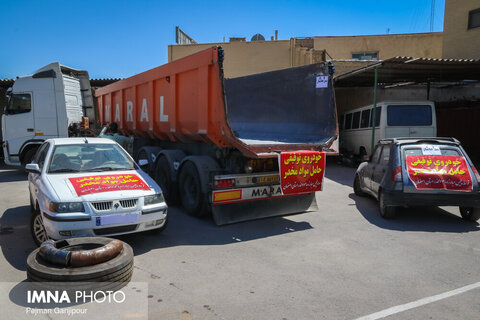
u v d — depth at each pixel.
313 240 5.63
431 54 22.53
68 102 12.65
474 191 6.28
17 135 12.30
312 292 3.81
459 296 3.74
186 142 7.99
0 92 18.97
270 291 3.82
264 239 5.67
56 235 4.57
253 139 7.79
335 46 23.08
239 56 20.94
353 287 3.93
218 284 3.99
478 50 15.89
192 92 6.68
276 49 20.56
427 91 16.70
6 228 6.20
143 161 6.38
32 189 6.04
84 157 5.92
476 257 4.89
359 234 5.96
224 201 6.24
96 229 4.68
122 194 4.93
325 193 9.68
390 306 3.52
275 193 6.68
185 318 3.26
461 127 16.83
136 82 9.15
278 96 8.15
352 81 16.84
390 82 17.27
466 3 16.33
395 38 22.61
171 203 7.93
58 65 12.23
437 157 6.66
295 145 6.38
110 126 9.16
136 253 4.98
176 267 4.48
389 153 7.11
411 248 5.25
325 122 6.91
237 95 9.67
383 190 6.81
